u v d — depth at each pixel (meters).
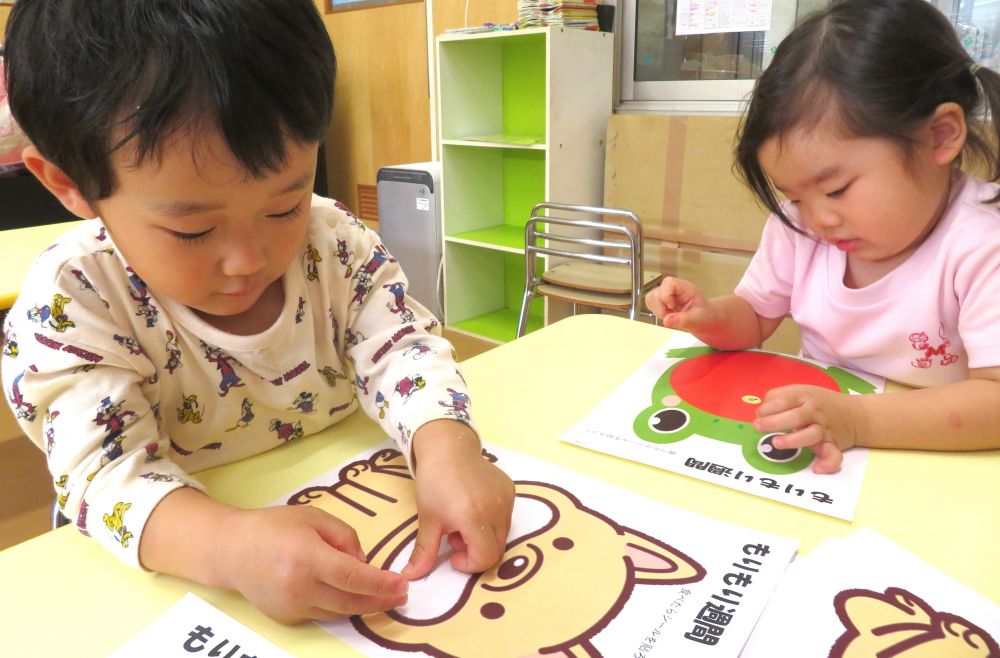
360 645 0.39
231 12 0.39
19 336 0.51
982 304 0.69
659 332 0.89
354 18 3.25
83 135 0.40
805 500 0.52
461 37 2.45
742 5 2.17
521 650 0.39
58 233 1.52
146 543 0.45
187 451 0.60
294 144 0.42
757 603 0.41
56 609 0.43
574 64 2.26
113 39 0.38
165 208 0.41
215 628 0.41
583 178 2.41
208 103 0.38
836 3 0.70
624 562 0.45
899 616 0.40
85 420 0.50
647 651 0.38
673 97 2.40
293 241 0.48
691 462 0.58
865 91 0.63
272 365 0.61
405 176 2.85
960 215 0.74
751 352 0.83
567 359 0.80
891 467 0.57
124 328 0.54
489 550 0.46
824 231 0.71
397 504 0.54
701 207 2.19
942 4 1.88
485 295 2.98
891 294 0.79
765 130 0.69
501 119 2.82
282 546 0.41
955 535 0.48
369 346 0.66
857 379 0.76
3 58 0.42
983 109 0.70
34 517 1.58
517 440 0.62
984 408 0.60
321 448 0.63
